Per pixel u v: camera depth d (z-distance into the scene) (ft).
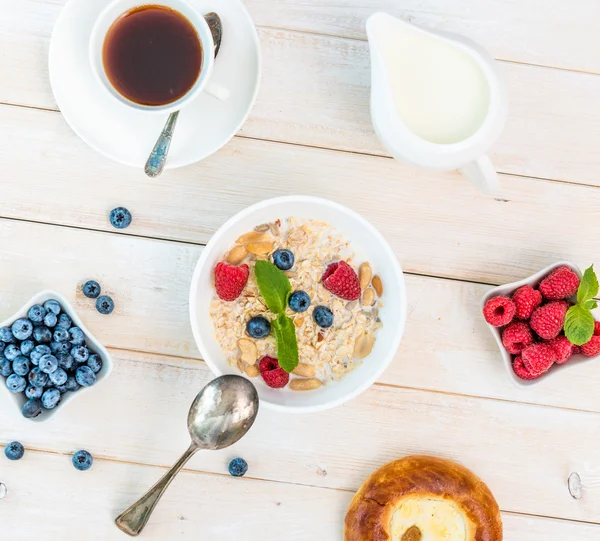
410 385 2.73
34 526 2.67
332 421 2.72
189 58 2.45
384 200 2.71
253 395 2.51
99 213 2.66
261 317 2.59
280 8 2.65
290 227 2.65
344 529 2.69
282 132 2.68
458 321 2.73
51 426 2.67
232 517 2.71
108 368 2.55
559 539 2.76
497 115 2.44
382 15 2.40
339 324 2.65
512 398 2.75
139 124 2.55
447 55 2.48
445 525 2.67
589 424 2.76
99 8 2.49
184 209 2.68
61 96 2.51
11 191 2.65
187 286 2.68
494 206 2.73
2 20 2.61
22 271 2.65
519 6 2.70
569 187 2.74
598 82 2.73
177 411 2.69
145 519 2.57
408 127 2.47
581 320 2.52
